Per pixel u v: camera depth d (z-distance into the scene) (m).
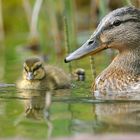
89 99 11.06
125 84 12.44
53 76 13.41
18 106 10.69
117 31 13.20
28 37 22.92
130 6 13.55
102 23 13.38
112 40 13.23
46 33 21.20
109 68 12.97
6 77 14.91
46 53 19.81
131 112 9.57
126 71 12.80
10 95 12.10
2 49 21.64
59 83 13.17
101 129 8.31
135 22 13.22
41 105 10.69
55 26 19.75
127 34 13.16
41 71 13.26
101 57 17.83
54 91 12.57
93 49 13.27
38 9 19.03
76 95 11.70
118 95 11.54
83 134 7.89
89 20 23.56
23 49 21.34
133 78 12.57
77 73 14.48
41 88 12.97
